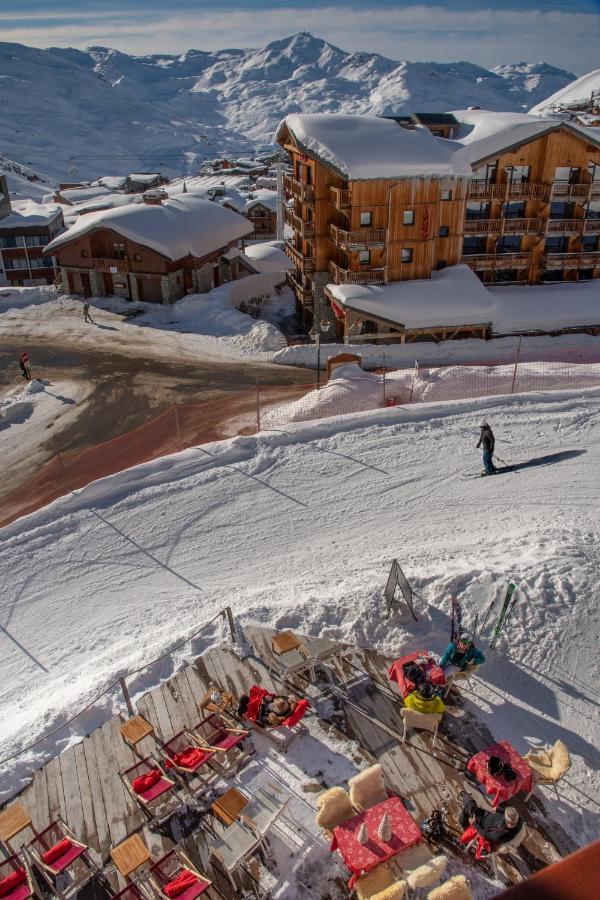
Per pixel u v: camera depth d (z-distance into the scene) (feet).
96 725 45.44
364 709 43.98
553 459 77.61
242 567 65.31
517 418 87.56
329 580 59.82
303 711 41.63
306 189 155.84
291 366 145.07
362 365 143.43
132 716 44.47
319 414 101.09
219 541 69.77
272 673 47.24
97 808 38.93
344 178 139.54
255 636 50.57
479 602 51.11
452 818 36.91
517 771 36.88
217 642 51.01
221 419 110.01
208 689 46.24
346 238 145.07
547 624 48.88
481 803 37.50
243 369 142.31
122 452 103.04
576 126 146.82
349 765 40.16
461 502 71.20
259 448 84.89
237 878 34.63
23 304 187.52
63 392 130.41
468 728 42.47
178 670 48.80
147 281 182.29
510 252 162.91
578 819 37.09
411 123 157.58
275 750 41.37
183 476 80.84
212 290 186.80
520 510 68.28
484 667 46.75
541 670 46.37
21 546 72.08
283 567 64.23
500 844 33.27
